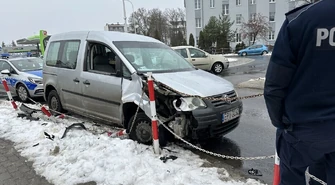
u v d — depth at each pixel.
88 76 4.86
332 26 1.46
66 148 4.05
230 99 3.72
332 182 1.63
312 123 1.59
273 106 1.76
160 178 3.07
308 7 1.53
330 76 1.52
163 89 3.74
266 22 43.78
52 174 3.38
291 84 1.68
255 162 3.75
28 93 8.30
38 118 5.82
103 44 4.70
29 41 26.52
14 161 3.81
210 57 14.49
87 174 3.28
